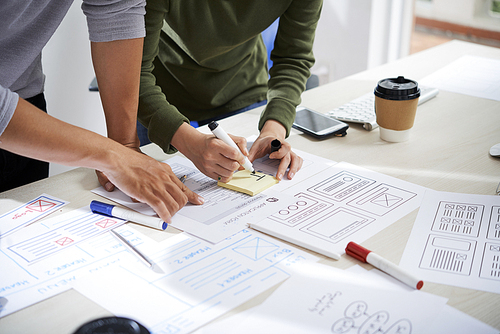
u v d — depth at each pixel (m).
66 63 1.75
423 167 0.87
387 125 0.97
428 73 1.41
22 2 0.78
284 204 0.76
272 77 1.17
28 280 0.59
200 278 0.58
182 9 1.09
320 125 1.06
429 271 0.58
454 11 3.61
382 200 0.76
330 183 0.83
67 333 0.51
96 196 0.81
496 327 0.49
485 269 0.58
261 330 0.50
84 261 0.63
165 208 0.72
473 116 1.10
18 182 1.11
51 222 0.73
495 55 1.54
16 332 0.51
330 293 0.55
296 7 1.11
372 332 0.49
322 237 0.66
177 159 0.96
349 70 2.51
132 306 0.54
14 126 0.63
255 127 1.10
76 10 1.70
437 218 0.70
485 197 0.75
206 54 1.19
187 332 0.50
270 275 0.59
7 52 0.86
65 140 0.68
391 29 2.41
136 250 0.64
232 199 0.79
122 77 0.86
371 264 0.60
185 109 1.38
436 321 0.50
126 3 0.81
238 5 1.11
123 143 0.92
